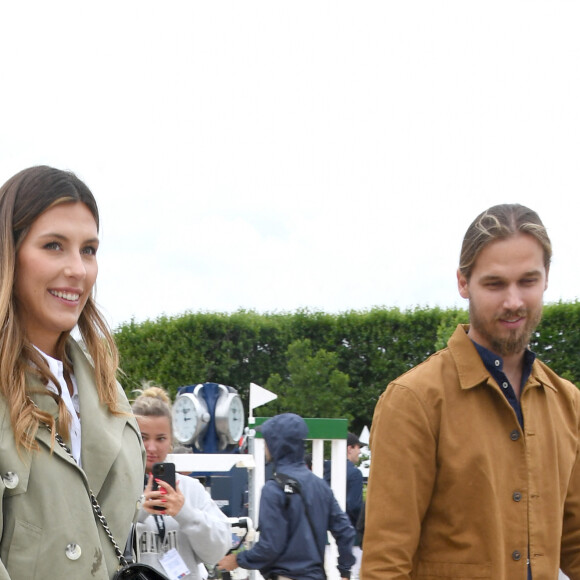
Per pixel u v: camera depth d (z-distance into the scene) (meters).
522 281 2.26
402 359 15.62
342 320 15.73
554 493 2.33
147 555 3.41
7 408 1.61
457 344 2.33
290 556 4.30
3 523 1.57
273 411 14.71
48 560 1.58
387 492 2.23
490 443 2.26
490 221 2.27
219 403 7.71
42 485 1.60
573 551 2.49
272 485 4.38
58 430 1.67
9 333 1.65
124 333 15.52
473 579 2.21
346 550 4.52
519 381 2.37
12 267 1.69
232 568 4.70
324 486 4.51
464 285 2.38
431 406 2.25
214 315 15.43
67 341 1.84
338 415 14.49
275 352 15.66
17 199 1.71
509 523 2.25
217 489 6.77
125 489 1.76
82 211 1.76
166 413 3.69
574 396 2.48
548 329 13.16
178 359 15.18
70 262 1.73
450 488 2.24
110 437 1.76
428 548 2.27
